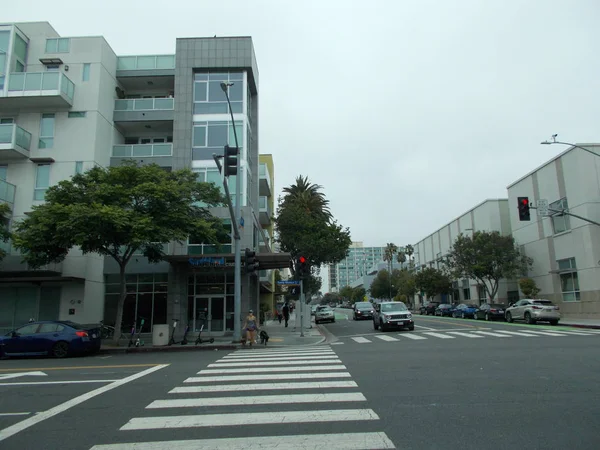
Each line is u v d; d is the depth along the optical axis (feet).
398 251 320.70
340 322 133.90
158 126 98.78
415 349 48.91
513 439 17.74
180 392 28.09
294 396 25.96
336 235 135.13
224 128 92.79
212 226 76.02
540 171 127.85
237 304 67.10
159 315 87.86
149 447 17.63
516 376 30.58
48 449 17.79
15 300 85.87
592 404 22.77
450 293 196.03
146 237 61.41
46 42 92.68
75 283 86.28
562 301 117.91
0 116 90.07
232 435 18.90
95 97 90.12
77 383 32.71
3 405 25.71
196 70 95.91
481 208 166.91
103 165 91.20
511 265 131.03
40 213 61.93
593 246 105.70
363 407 22.99
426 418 20.81
